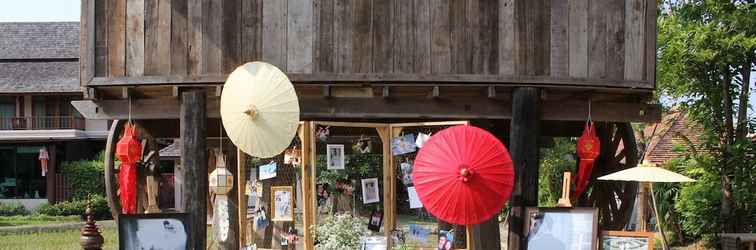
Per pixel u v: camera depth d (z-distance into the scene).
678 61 13.21
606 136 12.12
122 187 9.91
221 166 9.95
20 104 33.66
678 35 13.02
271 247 11.08
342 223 9.31
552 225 8.69
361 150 10.95
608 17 9.46
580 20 9.36
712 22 12.85
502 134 11.62
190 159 9.34
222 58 9.17
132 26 9.34
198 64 9.20
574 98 9.97
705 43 12.92
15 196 33.81
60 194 32.75
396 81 9.05
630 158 11.66
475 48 9.14
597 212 8.60
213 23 9.20
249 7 9.17
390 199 9.69
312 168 9.21
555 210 8.71
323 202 10.45
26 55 34.78
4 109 33.97
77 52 35.12
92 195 29.30
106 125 33.88
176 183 29.94
